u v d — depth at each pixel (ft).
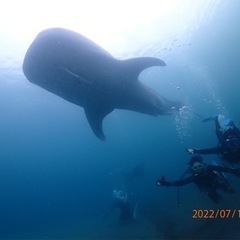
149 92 24.41
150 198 57.98
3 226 133.59
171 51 70.79
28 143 153.17
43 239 56.70
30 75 15.07
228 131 21.88
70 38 14.60
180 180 21.16
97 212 79.66
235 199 30.86
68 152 269.44
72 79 16.39
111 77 18.34
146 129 244.63
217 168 20.85
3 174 308.81
